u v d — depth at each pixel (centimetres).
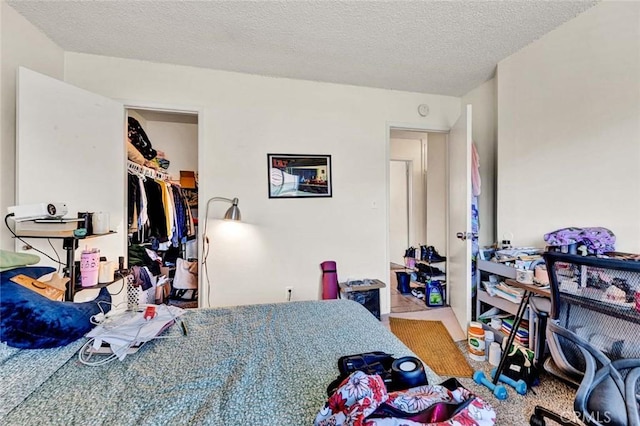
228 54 228
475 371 187
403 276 371
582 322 113
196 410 70
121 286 239
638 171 154
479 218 282
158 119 355
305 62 240
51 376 83
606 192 168
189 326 121
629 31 156
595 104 173
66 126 192
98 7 175
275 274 267
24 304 94
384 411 58
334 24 190
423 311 302
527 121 216
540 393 162
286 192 269
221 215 256
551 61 198
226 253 257
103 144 216
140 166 291
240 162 259
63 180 190
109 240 222
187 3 171
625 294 99
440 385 75
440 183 374
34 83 176
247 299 262
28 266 127
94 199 209
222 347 104
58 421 66
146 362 93
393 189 555
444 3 169
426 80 275
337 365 91
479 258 237
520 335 190
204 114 251
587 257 106
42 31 199
